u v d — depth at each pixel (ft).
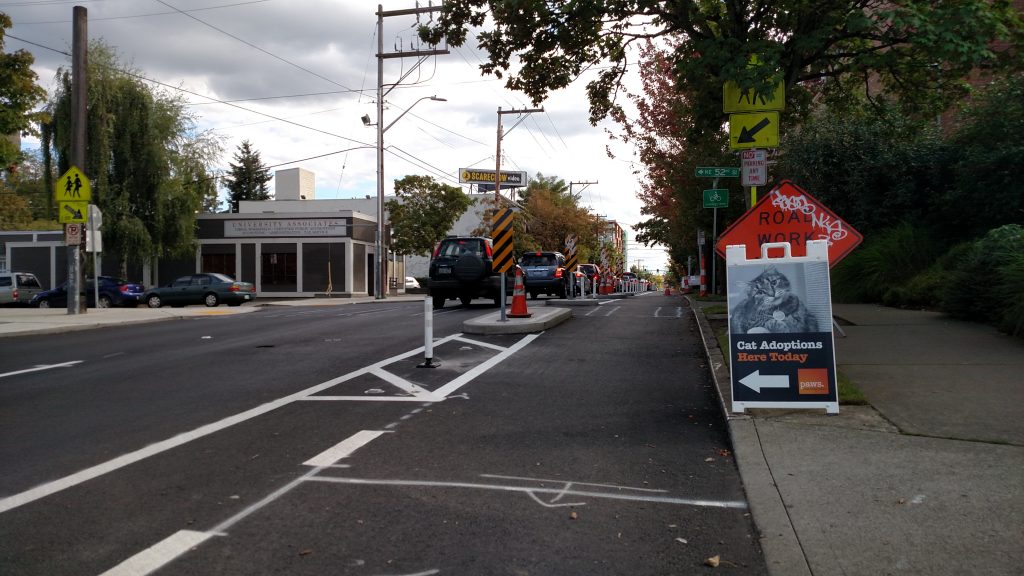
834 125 58.59
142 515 14.11
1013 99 47.44
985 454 16.10
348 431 20.63
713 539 12.96
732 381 20.83
